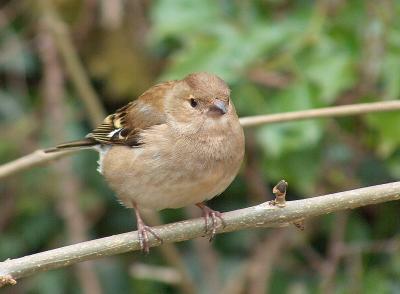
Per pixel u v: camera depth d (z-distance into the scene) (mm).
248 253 11789
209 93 8102
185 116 8117
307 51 10211
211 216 7562
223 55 10289
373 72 10062
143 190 8297
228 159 8109
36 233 12062
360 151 11117
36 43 12805
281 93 10195
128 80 12375
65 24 12117
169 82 8852
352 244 11203
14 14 12664
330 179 11062
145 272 10930
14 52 12641
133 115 8570
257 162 11477
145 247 7473
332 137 10961
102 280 12023
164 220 12039
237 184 11836
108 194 12242
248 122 8586
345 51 10172
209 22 10695
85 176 12172
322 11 10414
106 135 8797
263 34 10352
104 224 12273
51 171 11727
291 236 11227
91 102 10898
